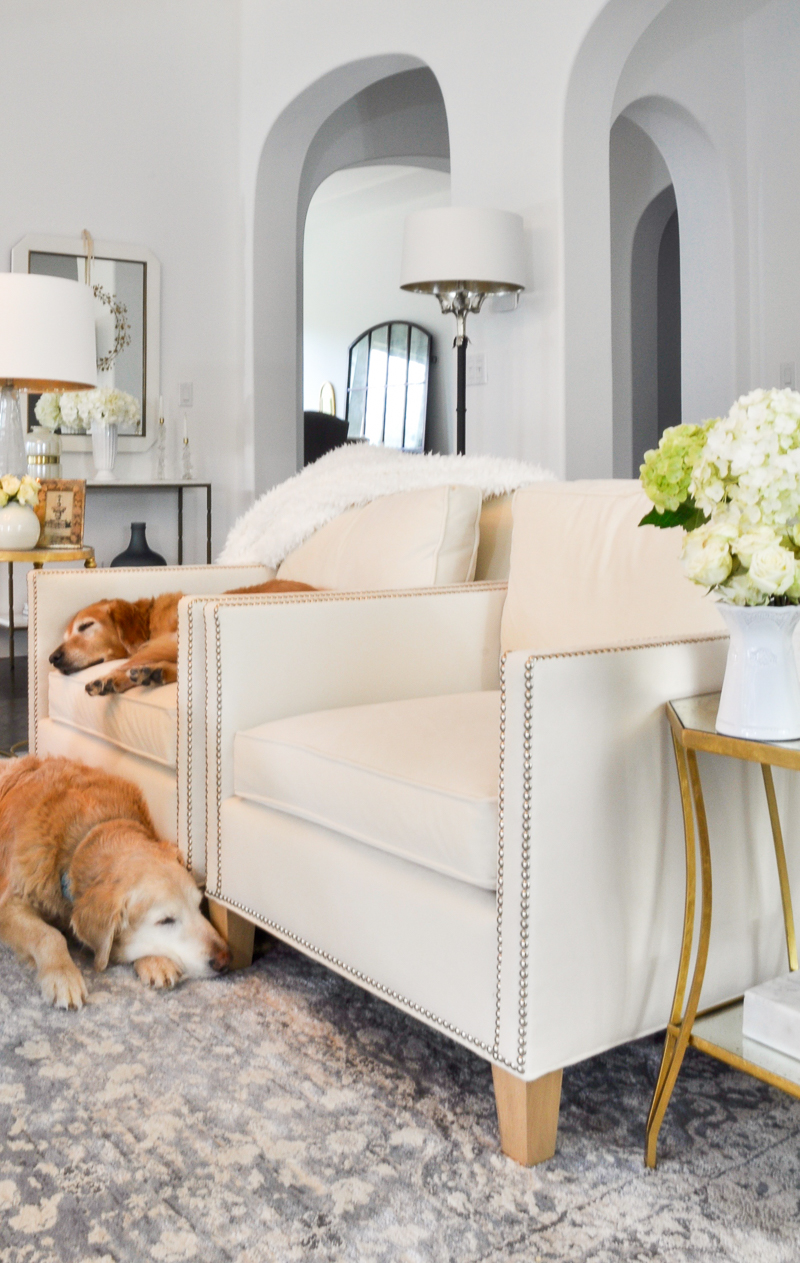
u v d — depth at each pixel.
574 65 3.79
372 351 9.84
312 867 1.64
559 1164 1.28
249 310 5.50
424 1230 1.15
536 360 4.05
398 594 2.10
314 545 2.67
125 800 2.01
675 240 7.48
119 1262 1.09
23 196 5.08
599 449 4.11
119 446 5.35
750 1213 1.18
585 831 1.29
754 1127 1.37
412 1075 1.49
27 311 3.17
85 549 3.28
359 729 1.69
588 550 2.01
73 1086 1.45
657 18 4.38
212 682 1.86
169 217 5.42
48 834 1.93
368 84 5.01
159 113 5.35
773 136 4.85
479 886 1.35
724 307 5.02
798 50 4.68
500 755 1.28
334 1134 1.33
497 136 4.12
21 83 5.03
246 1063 1.52
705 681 1.43
